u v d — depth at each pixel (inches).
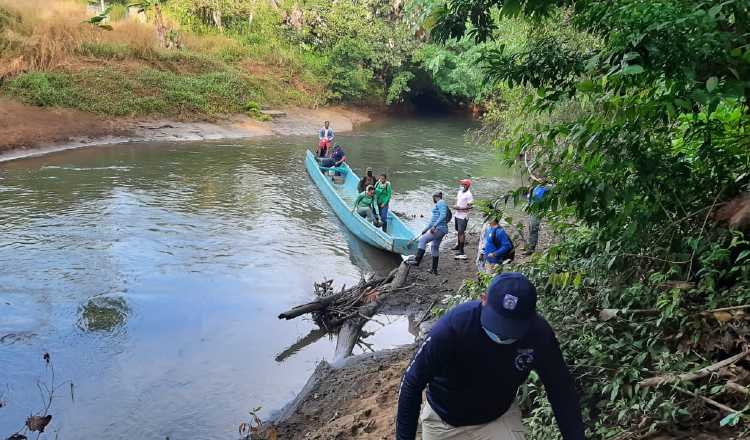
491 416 115.0
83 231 529.3
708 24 122.8
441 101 1608.0
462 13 193.0
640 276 184.5
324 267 481.1
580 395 171.3
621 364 168.7
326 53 1395.2
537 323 106.8
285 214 618.8
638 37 122.4
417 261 472.4
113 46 1098.1
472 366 107.5
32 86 938.1
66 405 286.2
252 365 330.0
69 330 357.1
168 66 1162.0
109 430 268.8
